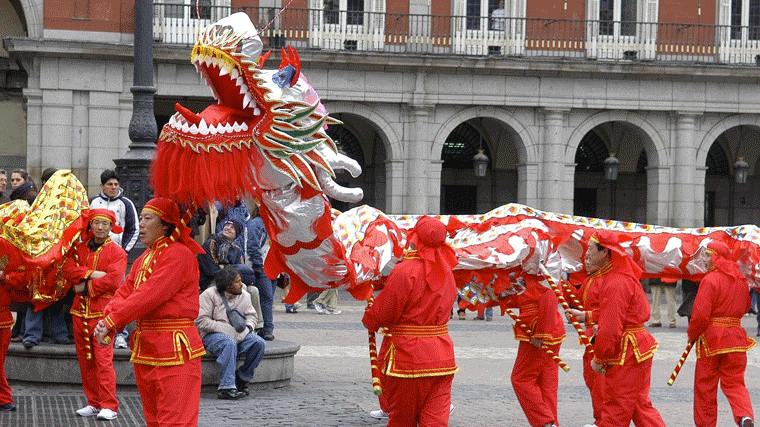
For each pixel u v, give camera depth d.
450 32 27.97
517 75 27.83
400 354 6.51
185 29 26.08
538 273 8.09
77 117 25.56
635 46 28.75
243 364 10.41
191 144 5.75
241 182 5.78
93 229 8.76
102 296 8.72
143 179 12.19
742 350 8.50
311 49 26.69
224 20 5.81
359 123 31.09
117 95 25.69
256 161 5.80
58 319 10.59
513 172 32.53
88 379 8.94
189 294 6.51
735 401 8.48
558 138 28.06
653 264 8.61
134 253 11.60
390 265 7.06
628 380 7.64
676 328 19.05
